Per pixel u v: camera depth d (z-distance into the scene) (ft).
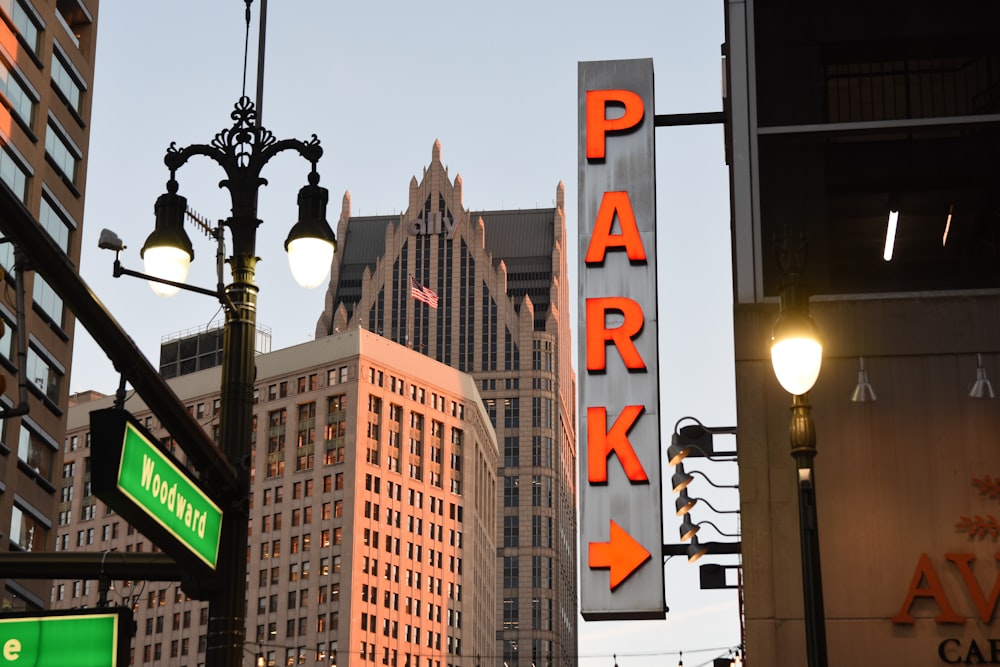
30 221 58.03
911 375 110.52
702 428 135.23
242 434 78.13
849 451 109.19
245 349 79.77
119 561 74.23
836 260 115.96
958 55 120.16
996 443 108.27
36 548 360.69
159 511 67.10
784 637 105.70
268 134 83.30
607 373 126.52
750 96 120.47
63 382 380.17
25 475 355.36
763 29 122.42
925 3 121.49
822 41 121.49
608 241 130.11
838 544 107.04
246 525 76.89
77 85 398.62
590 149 133.28
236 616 74.95
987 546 106.01
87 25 407.44
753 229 117.08
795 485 109.40
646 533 121.80
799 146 119.24
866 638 104.58
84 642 69.00
